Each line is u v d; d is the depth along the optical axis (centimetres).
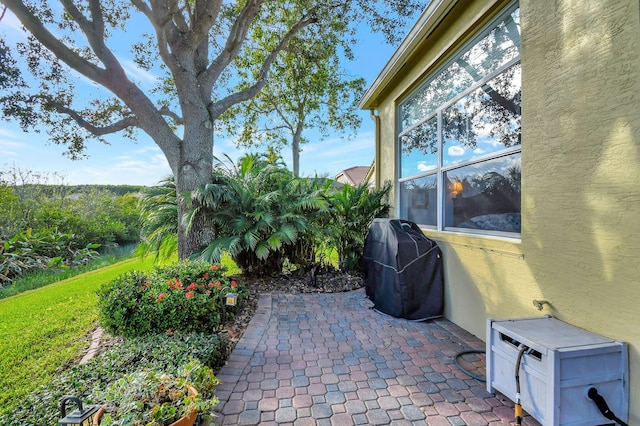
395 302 396
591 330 204
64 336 357
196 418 171
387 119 626
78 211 1277
